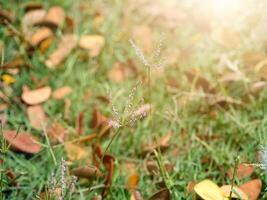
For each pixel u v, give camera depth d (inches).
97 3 73.2
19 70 63.8
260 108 58.6
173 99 58.3
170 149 55.1
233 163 52.2
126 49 67.0
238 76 60.1
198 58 64.7
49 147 52.4
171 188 50.4
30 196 50.9
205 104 59.0
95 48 65.2
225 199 46.2
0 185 49.2
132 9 72.4
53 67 64.2
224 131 56.7
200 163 53.3
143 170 53.4
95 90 62.4
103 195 51.0
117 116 48.2
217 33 65.4
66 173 51.1
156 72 62.1
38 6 70.1
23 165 53.2
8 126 57.7
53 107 59.8
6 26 67.3
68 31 68.9
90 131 57.2
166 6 72.4
